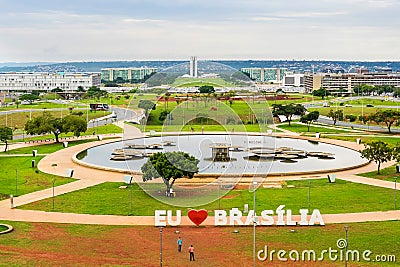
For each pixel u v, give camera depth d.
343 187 136.62
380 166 166.25
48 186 138.75
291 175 151.50
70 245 92.38
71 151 197.62
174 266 83.25
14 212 113.00
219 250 89.94
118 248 90.94
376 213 110.75
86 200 123.00
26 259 85.75
